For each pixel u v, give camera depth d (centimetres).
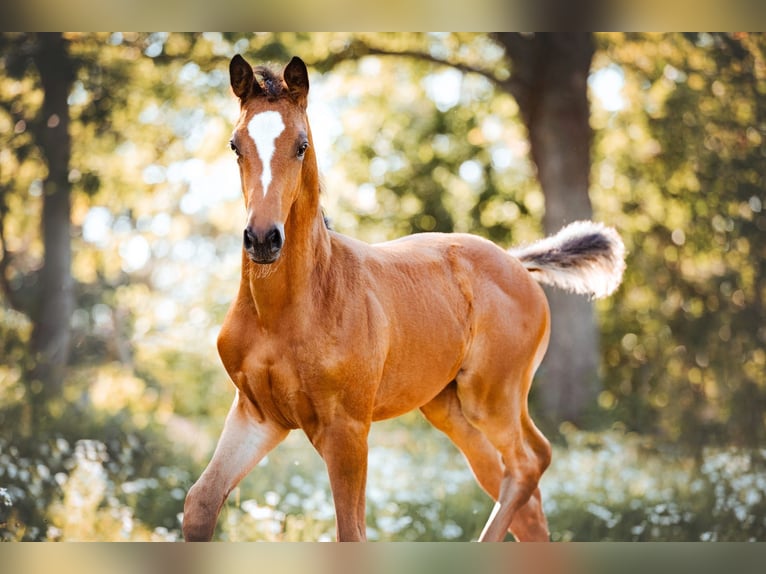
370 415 470
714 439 1081
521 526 583
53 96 1201
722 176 1341
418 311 509
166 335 1588
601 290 630
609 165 1584
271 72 440
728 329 1272
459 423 585
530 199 1716
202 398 1448
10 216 1246
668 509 759
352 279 473
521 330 576
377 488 802
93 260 1429
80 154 1273
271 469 816
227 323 463
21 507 645
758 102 1341
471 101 1725
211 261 1792
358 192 1781
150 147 1418
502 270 581
